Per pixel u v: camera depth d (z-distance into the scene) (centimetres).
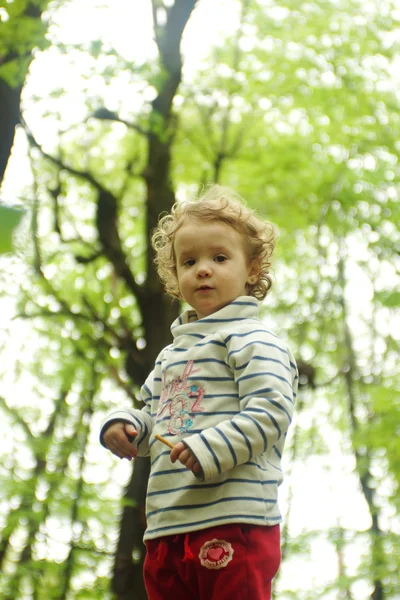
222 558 219
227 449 217
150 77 880
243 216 259
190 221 256
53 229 1091
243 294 258
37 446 1080
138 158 1077
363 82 1192
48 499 1041
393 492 1141
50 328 1154
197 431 232
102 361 1024
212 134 1192
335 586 1083
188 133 1176
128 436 250
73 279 1207
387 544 1091
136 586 881
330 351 1418
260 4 1196
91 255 1005
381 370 1344
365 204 1199
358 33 1184
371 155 1215
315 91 1191
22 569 1013
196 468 215
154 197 1002
